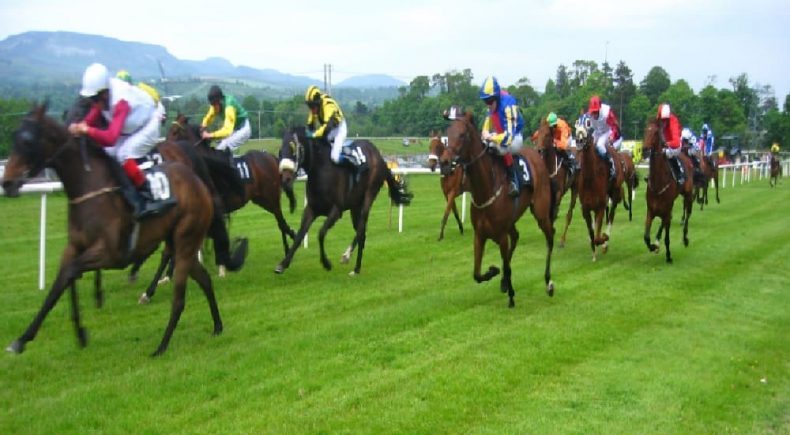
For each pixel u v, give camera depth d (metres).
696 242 10.45
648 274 8.11
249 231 10.88
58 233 10.61
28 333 4.25
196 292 6.92
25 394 4.22
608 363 5.01
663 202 8.59
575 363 5.02
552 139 7.84
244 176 7.74
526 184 6.41
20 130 4.29
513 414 4.09
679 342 5.52
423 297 6.83
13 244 9.50
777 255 9.47
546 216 6.86
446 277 7.82
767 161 30.30
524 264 8.64
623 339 5.60
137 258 4.90
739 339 5.64
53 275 7.57
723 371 4.89
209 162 7.12
